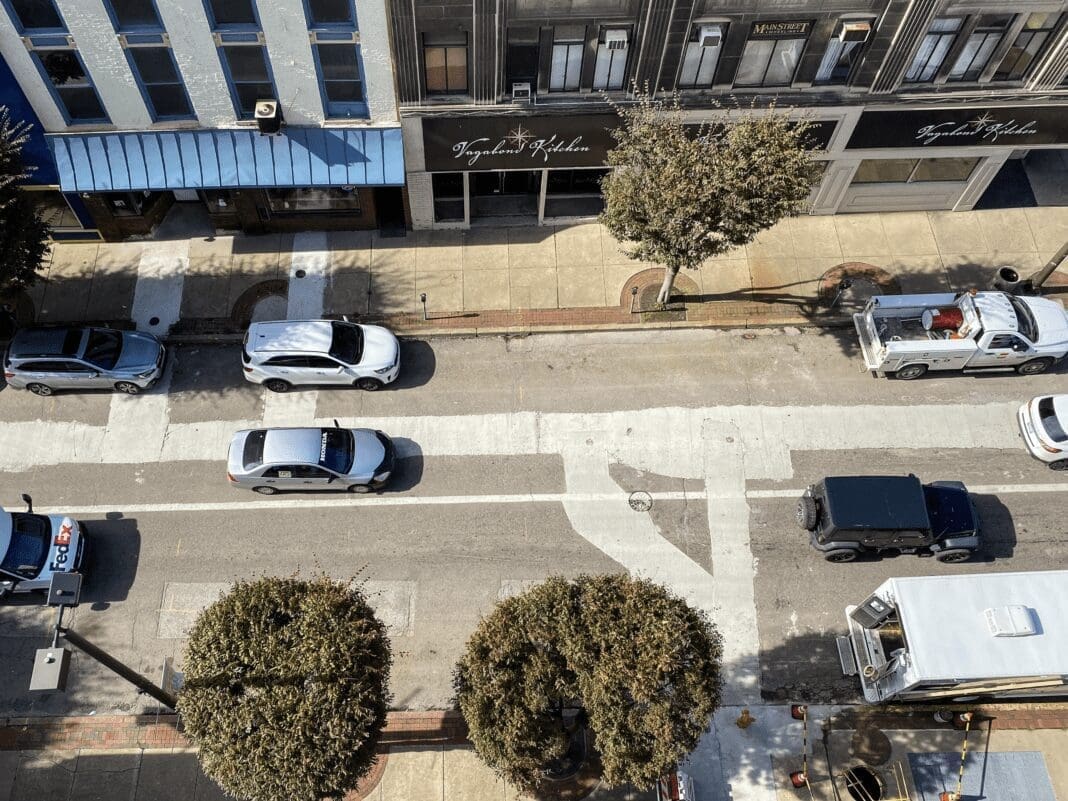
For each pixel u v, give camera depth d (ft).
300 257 88.58
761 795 65.62
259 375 78.54
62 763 65.77
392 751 66.13
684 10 70.59
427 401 81.10
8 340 82.99
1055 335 79.51
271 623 55.26
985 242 91.35
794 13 71.67
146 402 80.33
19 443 77.77
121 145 79.30
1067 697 69.31
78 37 70.08
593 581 57.77
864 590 73.51
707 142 70.54
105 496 75.72
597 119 79.56
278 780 51.67
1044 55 76.64
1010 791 66.13
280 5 68.69
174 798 64.80
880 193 91.04
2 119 75.97
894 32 73.36
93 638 69.77
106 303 85.30
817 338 85.30
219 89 75.77
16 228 71.72
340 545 74.08
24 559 69.05
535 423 80.18
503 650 55.06
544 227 91.30
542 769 61.87
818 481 75.82
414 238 90.38
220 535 74.28
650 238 73.46
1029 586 63.10
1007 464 78.95
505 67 74.84
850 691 69.56
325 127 79.61
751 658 70.59
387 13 69.21
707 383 82.53
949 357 79.46
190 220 90.38
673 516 76.13
